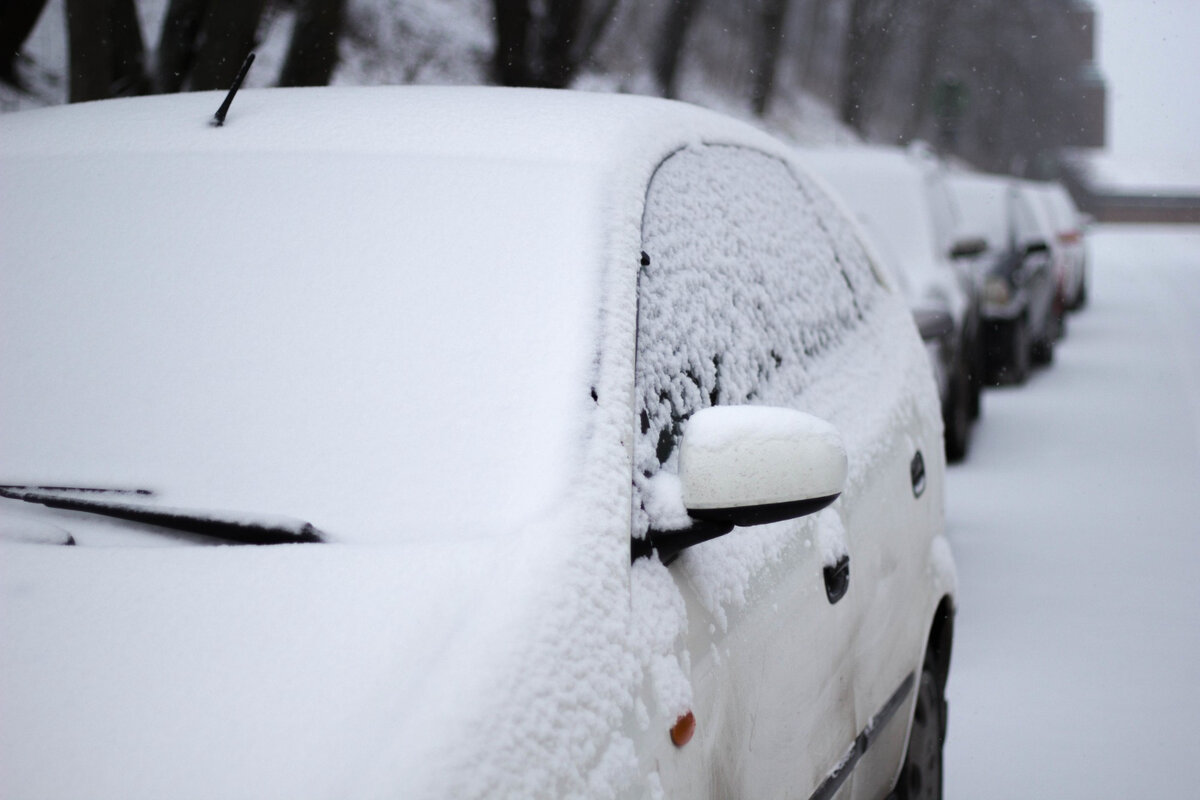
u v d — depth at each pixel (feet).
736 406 6.90
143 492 6.80
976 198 46.21
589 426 6.64
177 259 8.04
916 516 11.56
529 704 5.22
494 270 7.46
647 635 6.19
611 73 82.07
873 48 161.07
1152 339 57.93
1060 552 22.94
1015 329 43.32
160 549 6.27
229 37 24.49
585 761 5.33
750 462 6.56
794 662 7.91
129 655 5.49
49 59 40.42
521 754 5.04
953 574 12.78
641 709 5.89
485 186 7.93
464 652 5.30
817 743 8.36
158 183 8.56
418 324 7.29
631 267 7.53
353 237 7.84
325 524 6.43
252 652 5.44
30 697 5.31
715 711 6.68
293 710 5.10
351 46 64.80
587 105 8.91
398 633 5.45
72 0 23.90
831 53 167.94
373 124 8.71
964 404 31.12
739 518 6.63
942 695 12.98
